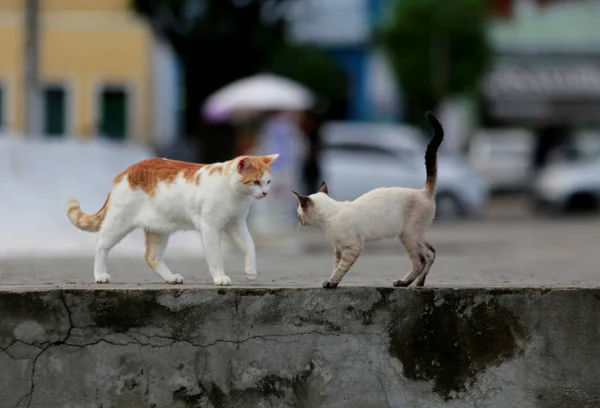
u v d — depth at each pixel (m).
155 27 29.52
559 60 46.66
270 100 25.20
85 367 6.13
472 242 17.22
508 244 16.55
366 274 8.61
